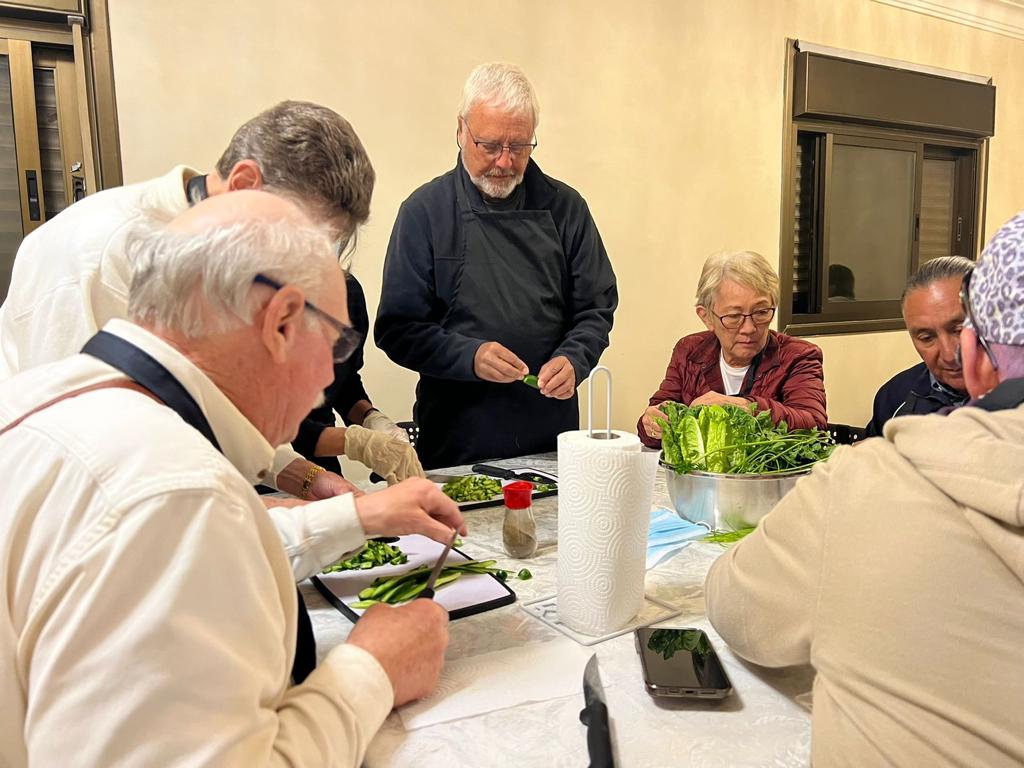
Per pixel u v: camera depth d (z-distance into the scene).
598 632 1.08
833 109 4.02
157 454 0.66
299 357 0.79
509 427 2.25
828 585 0.74
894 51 4.32
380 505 1.10
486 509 1.68
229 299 0.73
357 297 2.16
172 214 1.20
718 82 3.74
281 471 1.50
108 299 1.15
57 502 0.64
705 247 3.84
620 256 3.59
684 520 1.55
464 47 3.05
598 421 3.58
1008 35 4.79
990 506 0.63
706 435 1.55
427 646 0.90
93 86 2.48
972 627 0.64
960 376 1.94
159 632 0.60
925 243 4.79
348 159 1.25
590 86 3.38
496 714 0.87
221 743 0.61
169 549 0.62
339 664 0.82
